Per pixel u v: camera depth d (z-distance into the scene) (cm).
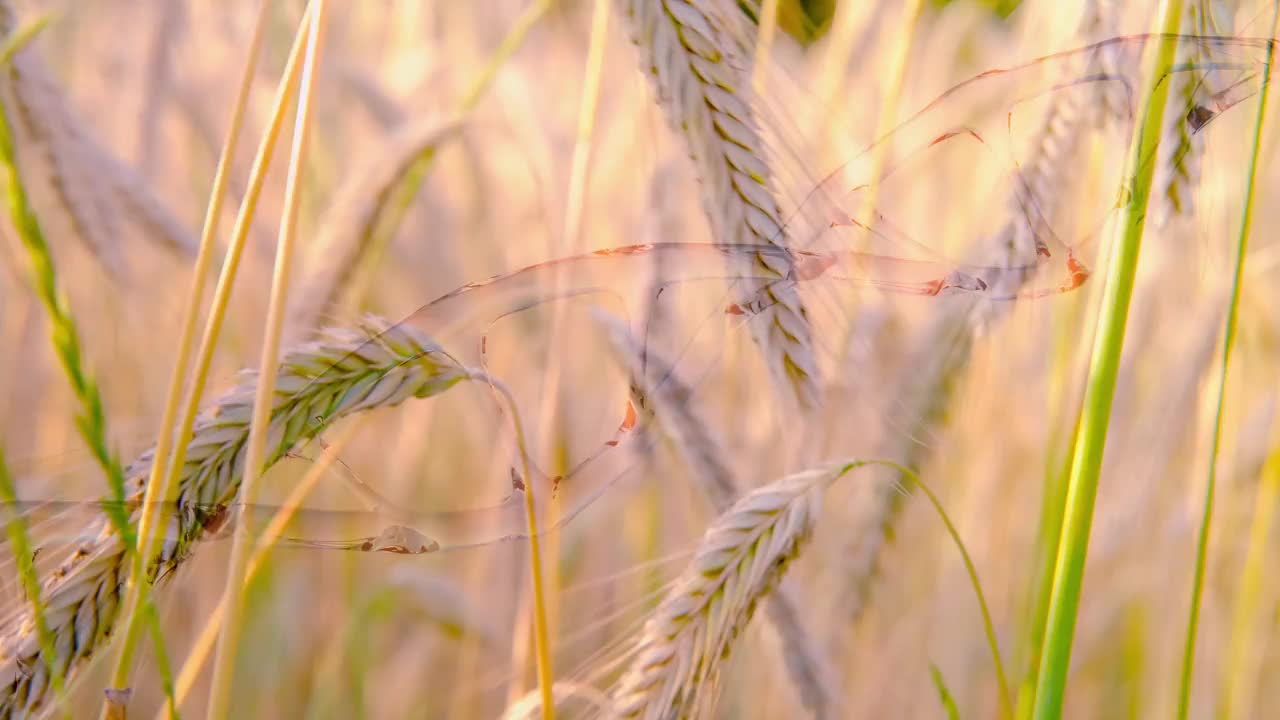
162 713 68
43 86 76
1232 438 82
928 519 85
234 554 65
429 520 66
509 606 83
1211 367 82
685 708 66
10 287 83
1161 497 90
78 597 64
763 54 74
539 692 70
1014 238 68
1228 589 83
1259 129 68
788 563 66
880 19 102
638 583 81
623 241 88
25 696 64
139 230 80
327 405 64
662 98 67
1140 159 65
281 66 108
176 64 103
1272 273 92
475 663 81
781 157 68
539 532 67
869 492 77
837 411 72
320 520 65
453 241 94
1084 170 68
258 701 83
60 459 67
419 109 107
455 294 66
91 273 83
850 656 79
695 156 67
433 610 81
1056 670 66
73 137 77
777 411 72
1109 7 69
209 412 65
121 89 109
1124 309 66
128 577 64
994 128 70
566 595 82
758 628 75
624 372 70
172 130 108
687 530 83
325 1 65
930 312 74
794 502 67
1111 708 91
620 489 80
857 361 72
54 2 105
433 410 81
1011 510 87
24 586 64
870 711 81
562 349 72
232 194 95
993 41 111
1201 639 83
